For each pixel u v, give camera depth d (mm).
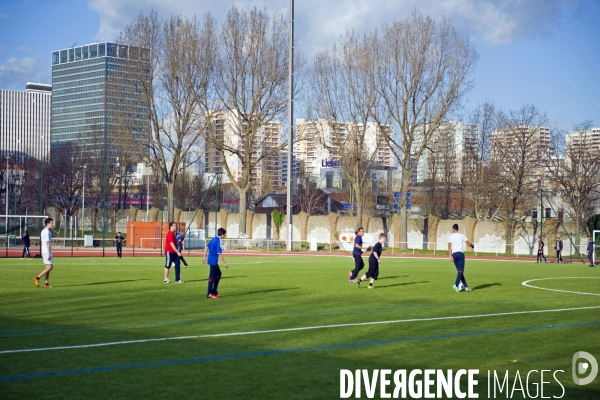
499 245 62312
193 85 60625
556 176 63750
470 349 11547
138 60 61688
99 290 21188
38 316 14977
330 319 14875
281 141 64688
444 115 58125
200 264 37094
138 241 61531
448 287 23688
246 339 12180
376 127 63438
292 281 25453
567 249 59406
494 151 72312
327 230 70312
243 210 62531
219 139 63000
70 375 9305
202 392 8469
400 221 64688
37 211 80125
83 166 85000
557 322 14891
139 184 128750
